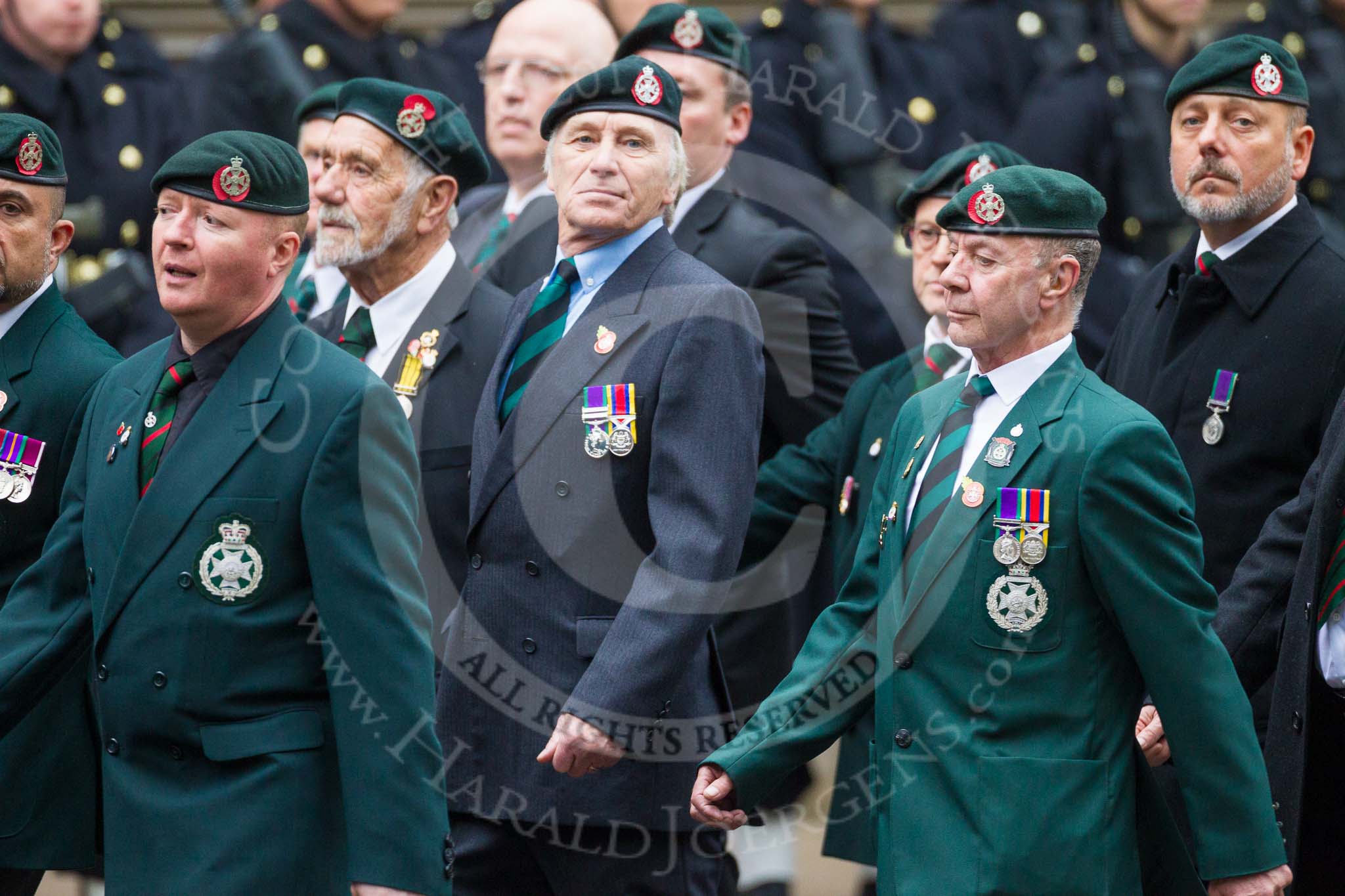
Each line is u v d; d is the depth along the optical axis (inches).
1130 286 992.9
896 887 608.1
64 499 656.4
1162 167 1018.7
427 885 593.0
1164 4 1042.1
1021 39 1123.9
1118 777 601.0
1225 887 604.7
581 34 866.8
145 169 1077.8
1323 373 722.2
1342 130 1136.8
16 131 706.2
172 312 617.3
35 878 713.6
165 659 598.2
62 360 712.4
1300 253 741.3
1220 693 599.8
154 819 596.4
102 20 1104.8
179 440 613.9
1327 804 678.5
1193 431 741.3
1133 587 595.8
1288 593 681.0
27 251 708.0
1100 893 589.9
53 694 681.0
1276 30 1166.3
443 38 1160.8
